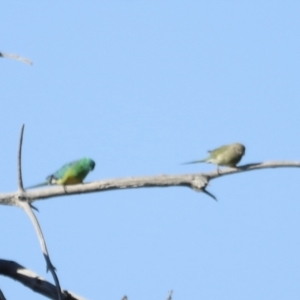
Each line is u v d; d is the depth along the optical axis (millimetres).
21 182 12797
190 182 13438
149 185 13359
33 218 12289
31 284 12867
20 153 12672
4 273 12977
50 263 11570
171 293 11164
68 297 12836
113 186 13305
